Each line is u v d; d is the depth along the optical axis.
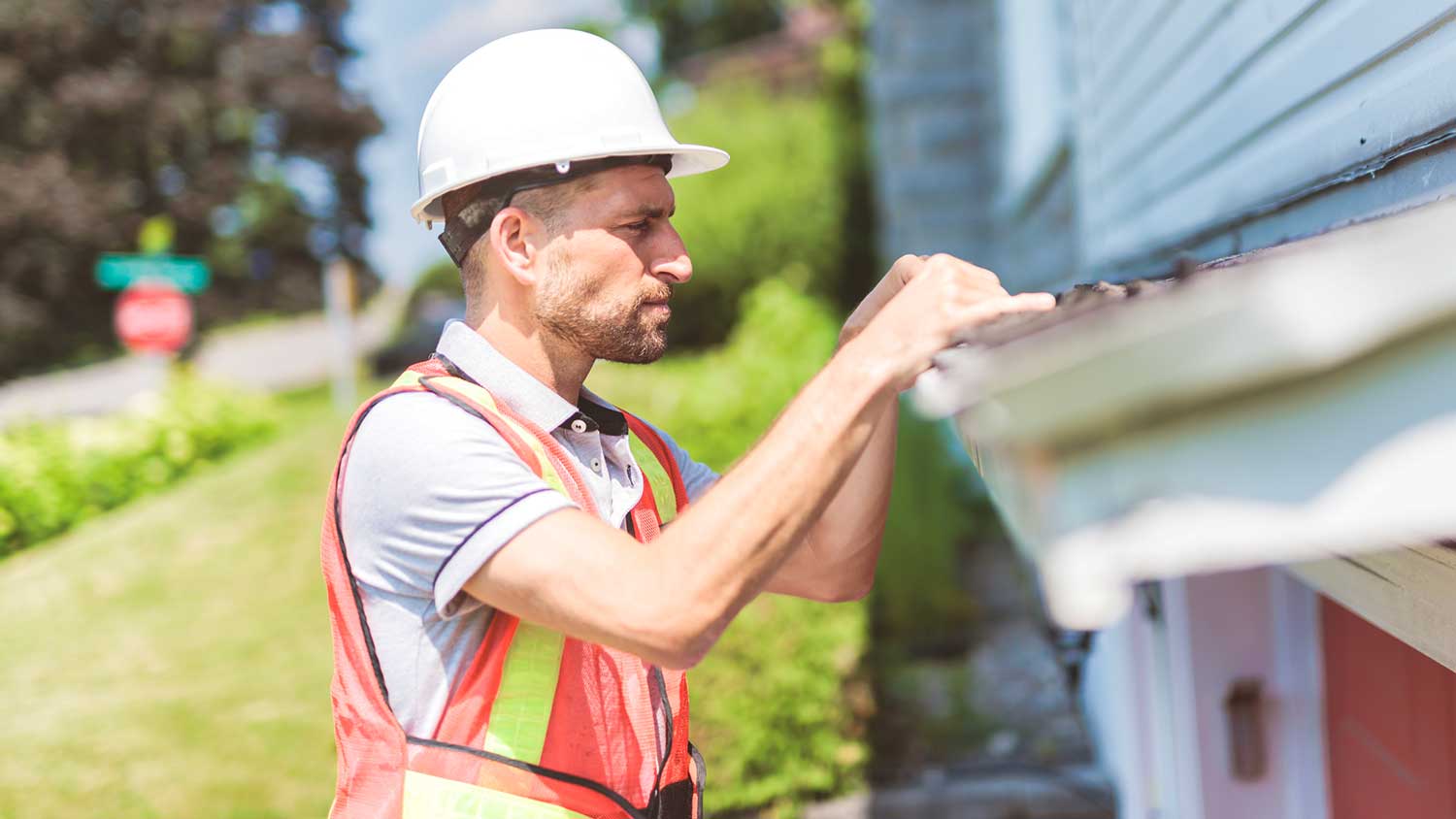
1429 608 1.06
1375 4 1.61
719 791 3.87
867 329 1.07
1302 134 1.96
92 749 5.30
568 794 1.31
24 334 26.91
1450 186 1.33
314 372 27.97
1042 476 0.62
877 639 5.18
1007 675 4.86
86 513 9.91
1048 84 6.03
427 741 1.31
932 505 5.38
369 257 32.91
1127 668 3.36
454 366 1.45
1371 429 0.59
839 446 1.05
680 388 5.69
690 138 15.47
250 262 30.62
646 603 1.11
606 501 1.47
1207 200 2.66
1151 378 0.59
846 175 14.85
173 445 11.27
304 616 6.79
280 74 30.62
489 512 1.23
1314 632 2.60
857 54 15.40
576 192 1.40
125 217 27.66
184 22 28.92
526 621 1.32
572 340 1.44
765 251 14.68
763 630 3.97
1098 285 1.37
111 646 6.69
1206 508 0.60
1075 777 3.92
